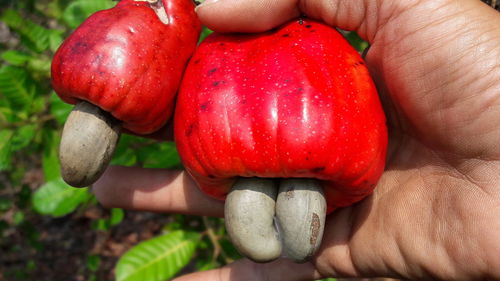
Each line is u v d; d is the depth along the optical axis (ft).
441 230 0.81
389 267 0.87
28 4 1.32
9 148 1.04
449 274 0.81
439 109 0.78
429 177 0.84
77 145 0.72
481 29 0.74
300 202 0.70
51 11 1.29
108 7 0.96
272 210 0.72
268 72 0.70
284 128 0.67
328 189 0.75
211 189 0.77
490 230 0.76
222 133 0.69
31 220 2.00
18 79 1.02
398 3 0.76
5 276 1.80
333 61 0.71
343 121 0.68
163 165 1.00
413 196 0.85
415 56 0.77
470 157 0.78
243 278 0.95
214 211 0.98
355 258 0.90
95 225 1.28
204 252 1.26
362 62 0.74
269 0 0.77
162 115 0.78
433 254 0.81
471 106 0.75
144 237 1.97
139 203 0.99
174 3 0.76
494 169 0.77
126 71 0.71
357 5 0.81
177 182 0.97
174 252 1.03
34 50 1.08
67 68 0.71
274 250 0.71
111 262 1.88
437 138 0.80
